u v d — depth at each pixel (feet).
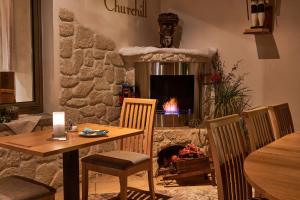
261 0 12.66
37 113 11.86
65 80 11.98
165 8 16.15
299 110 12.85
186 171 12.05
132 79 14.19
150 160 10.07
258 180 4.60
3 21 11.60
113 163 9.20
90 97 12.87
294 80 12.87
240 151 6.61
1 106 10.88
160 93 14.01
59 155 11.67
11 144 7.38
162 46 14.82
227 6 14.33
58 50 11.73
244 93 13.98
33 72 11.80
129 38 14.47
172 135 13.26
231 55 14.33
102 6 13.16
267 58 13.39
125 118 10.86
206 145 13.24
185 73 13.88
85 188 9.81
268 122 7.99
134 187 11.75
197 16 15.21
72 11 12.07
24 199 6.81
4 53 11.71
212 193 11.18
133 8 14.62
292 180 4.60
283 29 12.97
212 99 14.38
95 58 12.98
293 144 6.61
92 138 7.96
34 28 11.65
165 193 11.21
